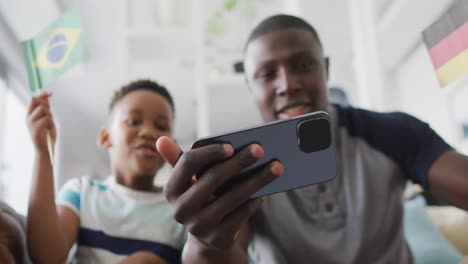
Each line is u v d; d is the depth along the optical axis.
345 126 0.86
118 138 1.03
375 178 0.79
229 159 0.46
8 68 2.24
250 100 1.91
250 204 0.49
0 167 2.13
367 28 1.66
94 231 0.89
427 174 0.75
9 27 2.09
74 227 0.88
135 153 1.00
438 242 1.14
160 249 0.89
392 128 0.83
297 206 0.78
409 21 1.58
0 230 0.69
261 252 0.76
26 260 0.74
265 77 0.81
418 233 1.17
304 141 0.51
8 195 2.27
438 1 1.46
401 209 0.79
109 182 1.04
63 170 3.68
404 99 1.92
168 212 0.96
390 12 1.58
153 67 2.40
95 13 2.16
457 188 0.70
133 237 0.90
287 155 0.51
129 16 2.19
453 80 0.62
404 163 0.80
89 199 0.95
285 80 0.77
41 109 0.84
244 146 0.50
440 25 0.64
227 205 0.46
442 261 1.08
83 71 2.55
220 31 1.95
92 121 3.22
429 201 1.36
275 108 0.81
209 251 0.52
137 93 1.08
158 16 2.18
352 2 1.73
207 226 0.47
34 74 0.90
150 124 1.04
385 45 1.74
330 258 0.73
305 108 0.79
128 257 0.84
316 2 1.78
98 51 2.42
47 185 0.80
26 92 2.41
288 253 0.74
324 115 0.52
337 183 0.80
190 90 2.73
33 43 0.92
